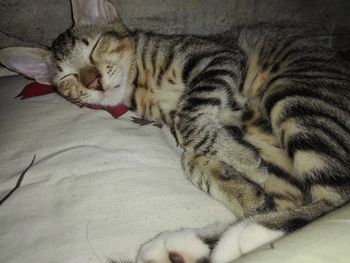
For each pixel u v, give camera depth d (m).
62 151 0.26
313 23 0.43
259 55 0.31
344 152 0.23
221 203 0.24
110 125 0.29
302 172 0.23
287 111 0.25
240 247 0.19
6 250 0.19
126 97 0.32
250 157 0.25
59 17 0.38
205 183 0.24
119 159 0.25
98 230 0.20
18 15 0.38
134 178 0.23
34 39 0.39
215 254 0.19
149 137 0.28
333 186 0.22
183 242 0.20
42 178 0.24
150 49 0.31
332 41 0.44
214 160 0.25
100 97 0.31
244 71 0.30
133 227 0.20
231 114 0.28
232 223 0.21
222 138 0.26
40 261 0.19
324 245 0.12
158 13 0.39
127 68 0.32
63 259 0.18
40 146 0.27
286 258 0.12
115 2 0.38
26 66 0.34
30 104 0.32
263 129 0.26
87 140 0.27
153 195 0.22
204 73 0.29
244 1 0.40
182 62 0.30
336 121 0.24
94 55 0.32
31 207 0.22
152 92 0.31
